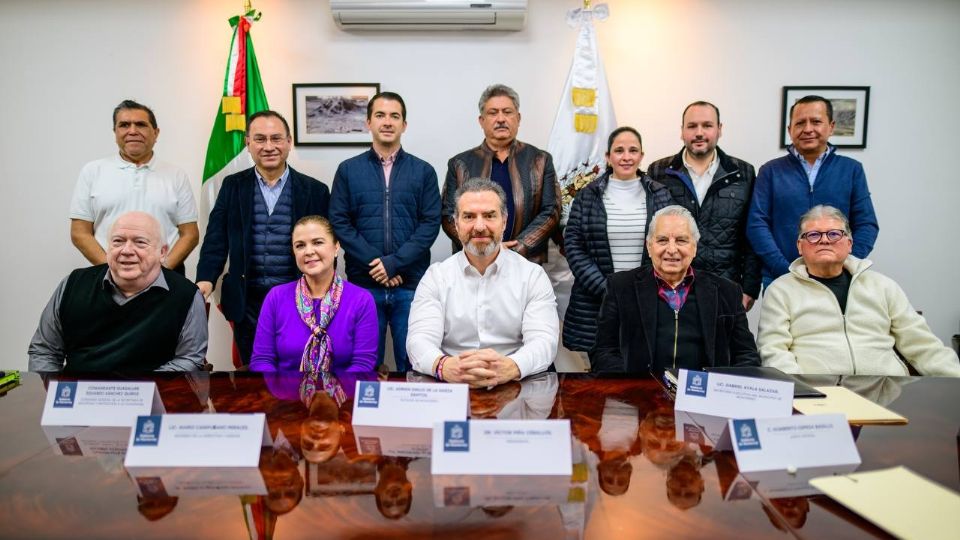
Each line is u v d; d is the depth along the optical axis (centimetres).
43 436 126
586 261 295
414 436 125
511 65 369
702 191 306
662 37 369
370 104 305
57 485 102
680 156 312
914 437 122
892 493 96
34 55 366
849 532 86
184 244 323
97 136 372
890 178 375
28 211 376
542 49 367
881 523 87
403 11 345
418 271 313
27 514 92
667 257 201
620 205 299
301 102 369
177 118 371
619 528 87
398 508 93
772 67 368
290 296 221
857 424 130
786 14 365
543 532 86
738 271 308
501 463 106
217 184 346
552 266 356
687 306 208
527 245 298
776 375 161
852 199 300
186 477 105
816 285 222
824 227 215
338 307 218
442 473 106
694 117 298
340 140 371
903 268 380
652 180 298
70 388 135
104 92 369
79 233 319
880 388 159
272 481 103
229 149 343
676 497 97
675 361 206
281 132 301
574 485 101
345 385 165
